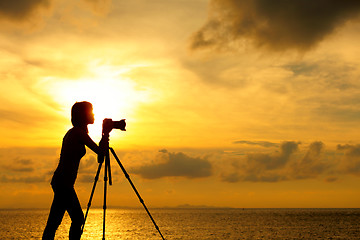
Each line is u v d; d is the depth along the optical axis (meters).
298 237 47.38
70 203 5.17
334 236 48.75
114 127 5.56
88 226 75.88
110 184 5.68
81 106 5.45
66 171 5.14
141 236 48.41
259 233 54.12
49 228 5.12
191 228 67.81
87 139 5.27
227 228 67.31
